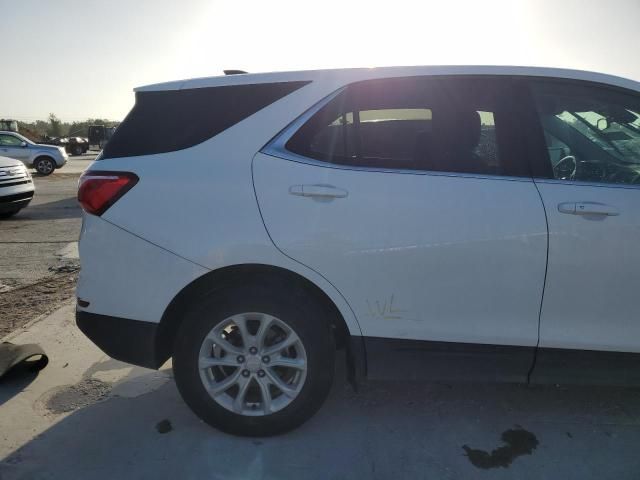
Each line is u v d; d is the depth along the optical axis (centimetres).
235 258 256
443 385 332
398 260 252
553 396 318
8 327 425
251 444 270
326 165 261
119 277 265
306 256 254
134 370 353
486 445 270
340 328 285
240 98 272
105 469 251
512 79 272
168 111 275
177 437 276
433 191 253
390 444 271
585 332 256
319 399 267
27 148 2075
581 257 249
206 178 260
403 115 269
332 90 271
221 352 271
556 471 250
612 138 270
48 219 992
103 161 273
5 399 313
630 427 285
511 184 255
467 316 256
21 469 250
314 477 246
